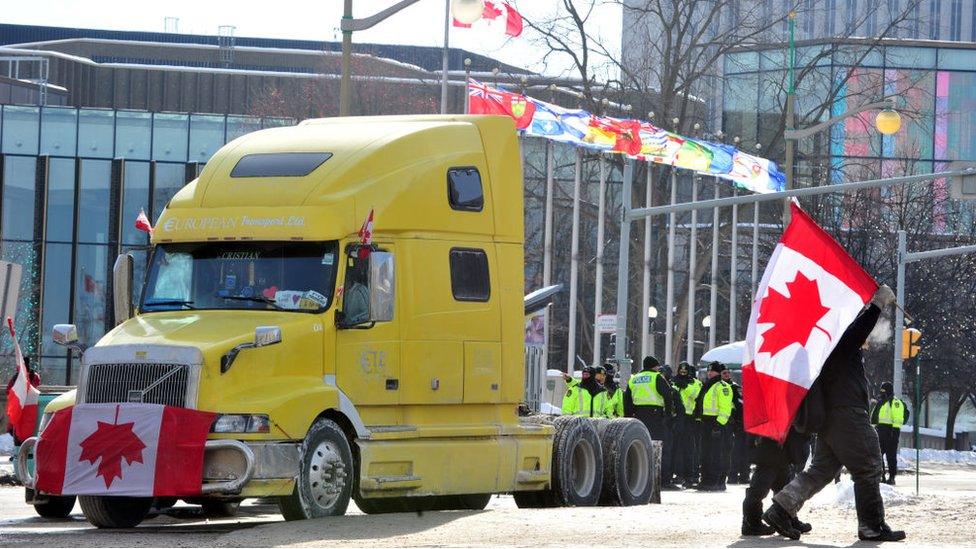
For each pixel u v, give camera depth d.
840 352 26.94
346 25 58.38
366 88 147.75
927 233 129.00
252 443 31.33
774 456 28.05
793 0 153.12
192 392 31.39
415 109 148.12
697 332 142.12
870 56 157.50
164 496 32.38
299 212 33.84
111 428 31.58
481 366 37.28
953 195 73.00
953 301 128.50
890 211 130.38
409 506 40.09
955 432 148.75
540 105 84.44
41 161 119.19
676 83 131.00
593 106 119.94
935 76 160.75
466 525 31.12
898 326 97.88
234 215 34.31
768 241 134.75
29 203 119.12
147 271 35.09
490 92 83.38
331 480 32.97
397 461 34.84
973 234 131.00
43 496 37.28
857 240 127.56
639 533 29.02
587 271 137.00
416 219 35.56
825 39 137.25
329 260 33.78
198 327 32.75
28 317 116.56
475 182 37.50
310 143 35.50
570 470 41.28
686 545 26.59
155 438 31.27
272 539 28.66
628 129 90.19
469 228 37.12
